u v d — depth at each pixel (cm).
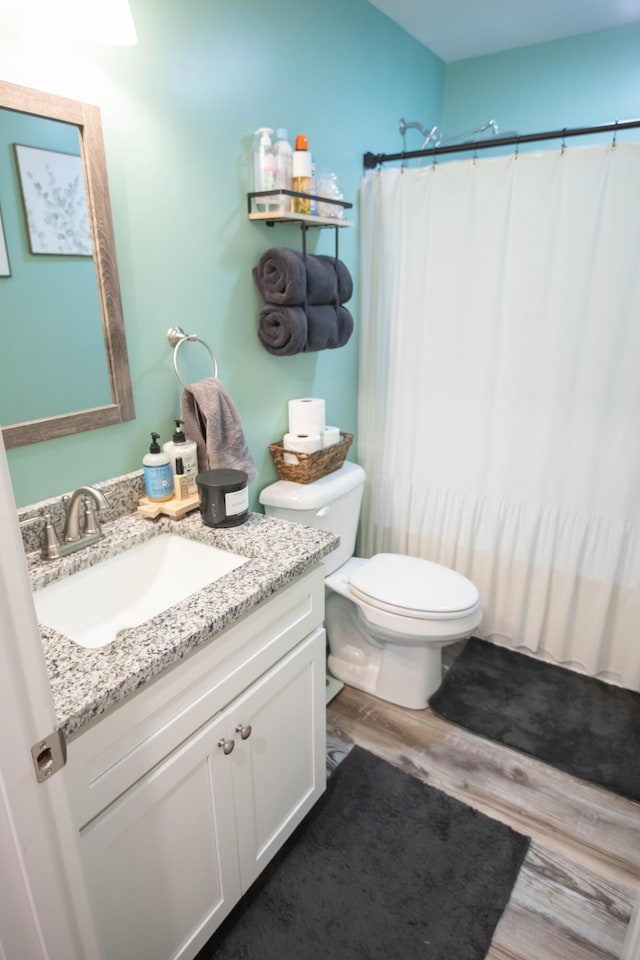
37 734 57
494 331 202
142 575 138
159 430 151
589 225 178
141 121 130
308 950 129
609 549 203
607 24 217
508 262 194
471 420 216
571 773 175
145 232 136
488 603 235
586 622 216
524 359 200
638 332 180
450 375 216
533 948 129
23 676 55
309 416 190
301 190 168
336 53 187
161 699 98
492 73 250
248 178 163
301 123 178
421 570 200
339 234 206
